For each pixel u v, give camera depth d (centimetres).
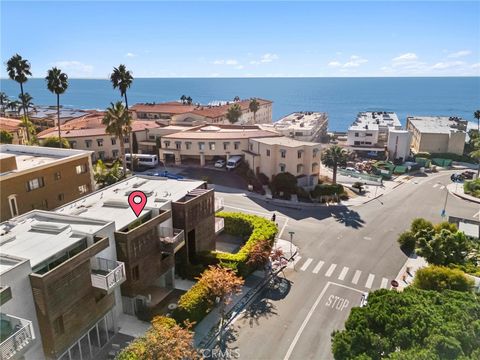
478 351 1823
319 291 3422
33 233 2531
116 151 8069
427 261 3722
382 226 5012
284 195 6112
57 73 6812
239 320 2984
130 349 2178
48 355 2155
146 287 2942
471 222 4762
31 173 3741
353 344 2012
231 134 7788
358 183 6675
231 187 6481
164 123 9662
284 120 10781
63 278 2153
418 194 6588
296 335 2820
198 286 2948
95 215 3038
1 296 1864
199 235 3641
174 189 3750
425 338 1914
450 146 9506
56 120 10581
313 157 6406
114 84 7162
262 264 3678
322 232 4769
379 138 10388
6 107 13200
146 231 2877
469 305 2189
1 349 1741
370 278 3669
